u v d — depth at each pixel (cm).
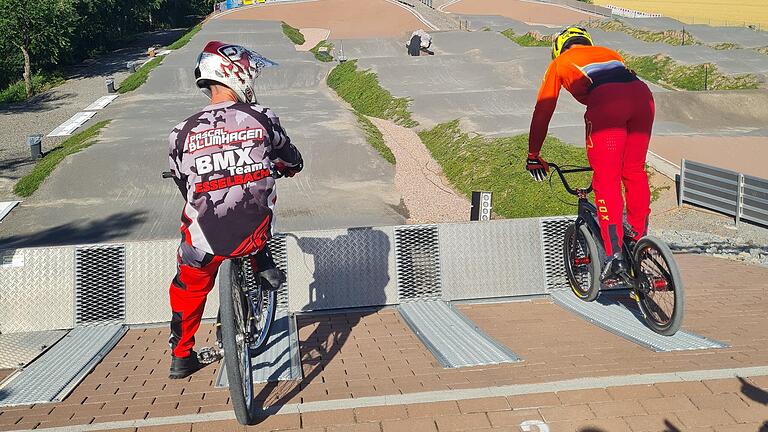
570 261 600
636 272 498
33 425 356
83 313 567
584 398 362
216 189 361
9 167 2445
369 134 2528
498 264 624
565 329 523
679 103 2611
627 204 534
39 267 565
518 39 4941
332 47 4662
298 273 595
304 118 2780
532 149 575
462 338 496
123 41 6334
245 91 384
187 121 370
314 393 392
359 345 500
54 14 4225
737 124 2428
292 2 6575
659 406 351
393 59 3928
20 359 488
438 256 616
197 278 387
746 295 620
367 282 604
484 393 371
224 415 359
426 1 7119
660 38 4816
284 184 2039
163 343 527
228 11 6353
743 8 6381
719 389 368
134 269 575
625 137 504
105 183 2041
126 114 3064
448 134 2508
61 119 3303
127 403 390
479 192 1031
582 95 529
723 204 1497
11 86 4200
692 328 511
